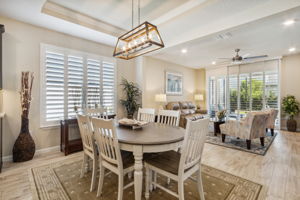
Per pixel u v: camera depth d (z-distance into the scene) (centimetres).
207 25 310
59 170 237
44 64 307
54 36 322
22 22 284
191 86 755
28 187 193
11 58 273
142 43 199
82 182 205
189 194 182
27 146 269
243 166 256
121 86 450
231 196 179
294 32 344
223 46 439
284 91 539
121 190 155
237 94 647
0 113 244
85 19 302
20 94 273
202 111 651
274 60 558
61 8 268
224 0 232
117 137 164
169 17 295
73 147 307
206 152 321
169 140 155
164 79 608
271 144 374
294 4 211
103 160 175
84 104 363
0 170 231
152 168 165
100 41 383
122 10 277
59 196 176
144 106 473
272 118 458
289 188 194
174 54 521
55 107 321
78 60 356
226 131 381
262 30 331
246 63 622
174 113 255
